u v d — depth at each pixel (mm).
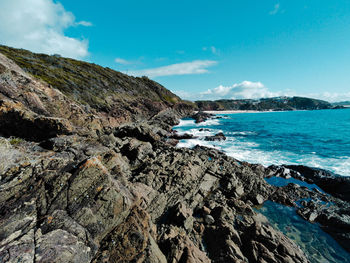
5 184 7465
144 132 28016
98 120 26625
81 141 16672
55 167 9156
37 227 6371
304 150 28891
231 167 20312
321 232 11586
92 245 6762
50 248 5516
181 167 17453
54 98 22781
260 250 9000
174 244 8336
